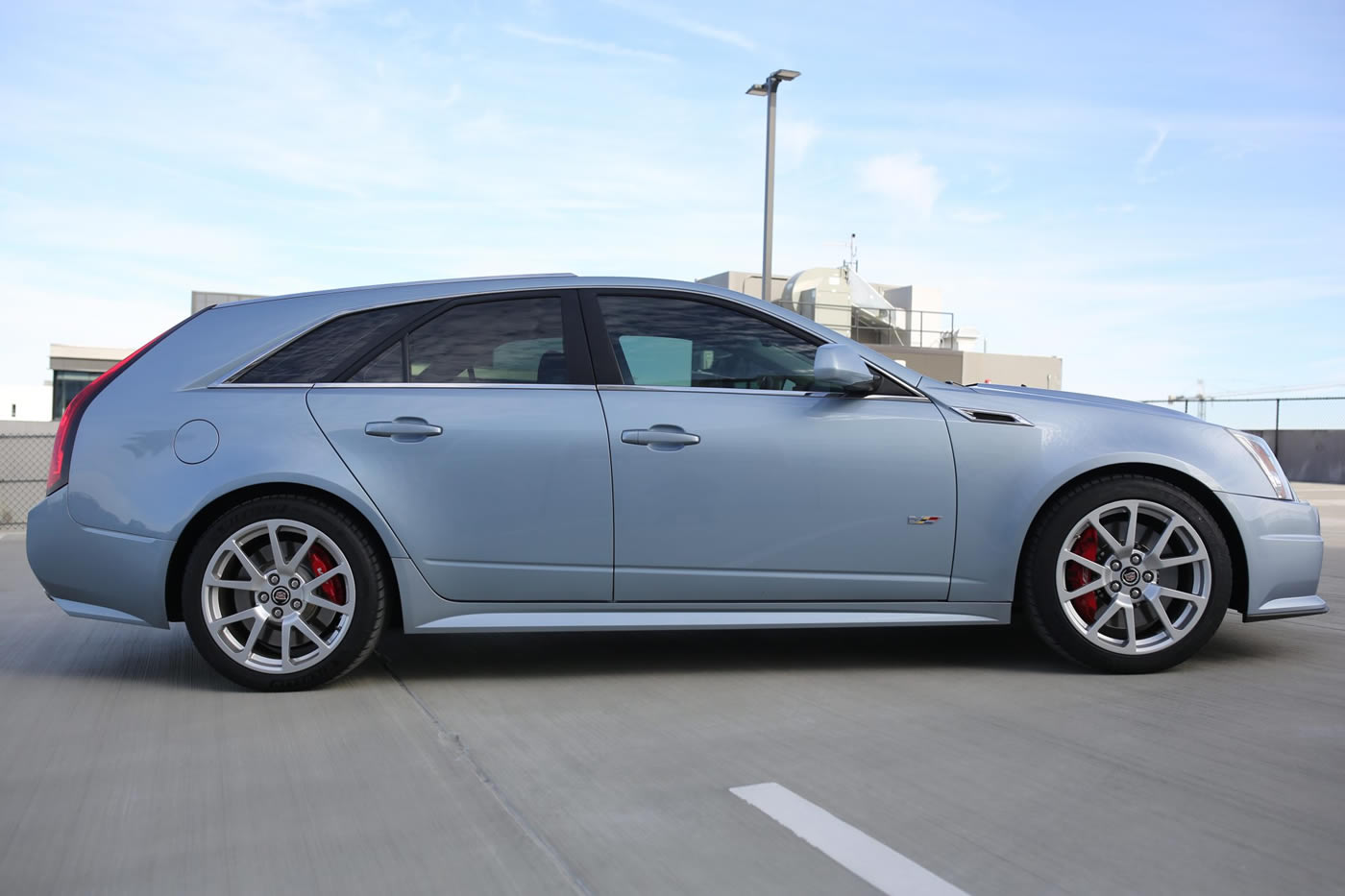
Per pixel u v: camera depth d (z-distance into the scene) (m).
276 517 3.59
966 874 2.08
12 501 12.17
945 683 3.67
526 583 3.66
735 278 23.66
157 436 3.66
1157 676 3.73
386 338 3.78
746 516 3.68
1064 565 3.75
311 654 3.60
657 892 2.02
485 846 2.25
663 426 3.67
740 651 4.25
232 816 2.44
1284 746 2.89
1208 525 3.71
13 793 2.61
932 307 24.72
